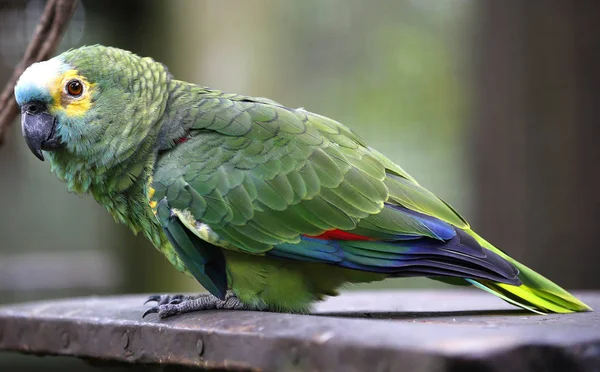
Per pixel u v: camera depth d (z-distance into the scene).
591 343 2.71
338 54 11.27
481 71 7.70
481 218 7.75
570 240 7.34
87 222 13.20
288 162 4.33
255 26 9.07
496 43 7.55
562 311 4.22
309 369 2.88
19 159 12.66
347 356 2.75
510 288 4.30
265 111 4.54
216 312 4.07
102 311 4.54
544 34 7.34
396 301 5.31
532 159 7.43
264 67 9.11
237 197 4.27
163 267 10.34
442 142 11.78
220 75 9.02
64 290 11.24
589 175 7.29
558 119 7.33
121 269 10.88
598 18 7.19
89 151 4.64
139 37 9.75
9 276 11.27
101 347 4.05
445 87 11.77
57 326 4.34
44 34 5.01
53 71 4.64
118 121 4.59
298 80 10.07
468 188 8.01
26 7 8.23
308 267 4.36
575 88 7.27
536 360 2.59
